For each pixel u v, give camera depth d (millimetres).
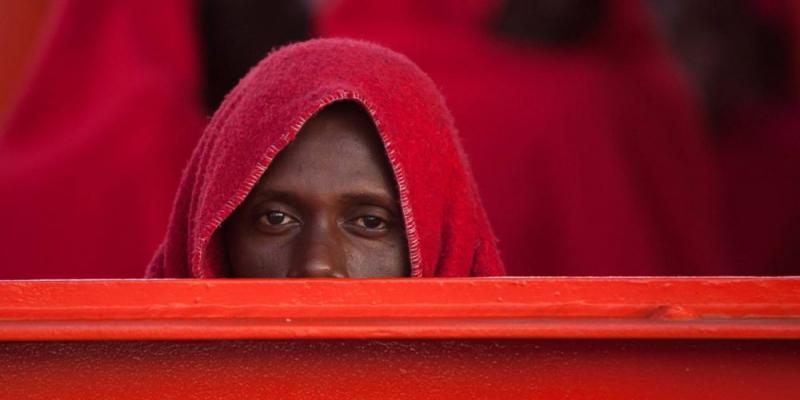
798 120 14727
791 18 15289
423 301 2904
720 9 15219
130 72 10375
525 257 10352
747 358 2986
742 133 14742
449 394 2941
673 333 2859
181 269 4809
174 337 2838
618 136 11008
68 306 2898
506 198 10367
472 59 10938
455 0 11391
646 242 10883
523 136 10391
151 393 2934
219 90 10711
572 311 2914
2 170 10148
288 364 2943
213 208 4258
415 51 10891
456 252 4539
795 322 2900
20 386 2932
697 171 11633
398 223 4305
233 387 2938
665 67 11867
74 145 10109
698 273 11359
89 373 2938
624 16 11891
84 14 10812
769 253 13828
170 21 10641
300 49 4559
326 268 4156
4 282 2912
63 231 9906
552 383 2955
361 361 2947
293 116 4172
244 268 4328
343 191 4219
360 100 4203
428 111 4504
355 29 11188
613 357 2973
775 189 14039
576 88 10766
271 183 4254
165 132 10156
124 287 2914
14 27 12547
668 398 2971
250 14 10688
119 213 9945
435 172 4406
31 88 10625
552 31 11539
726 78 15062
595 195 10656
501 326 2854
